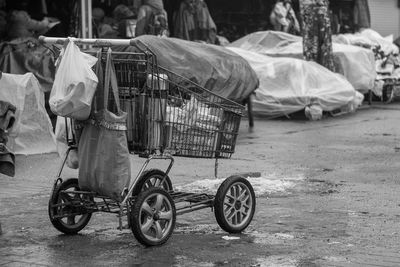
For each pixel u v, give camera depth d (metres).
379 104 26.66
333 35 29.03
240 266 6.60
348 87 22.14
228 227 7.77
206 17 25.14
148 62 7.19
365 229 8.01
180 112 7.55
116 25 21.78
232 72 16.53
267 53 25.06
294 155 14.11
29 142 13.75
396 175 11.77
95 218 8.68
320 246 7.29
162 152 7.45
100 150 7.08
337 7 32.19
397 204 9.41
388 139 16.69
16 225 8.38
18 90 13.48
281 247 7.27
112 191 7.13
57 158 13.35
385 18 36.94
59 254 7.10
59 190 7.59
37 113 13.80
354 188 10.60
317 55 23.62
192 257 6.92
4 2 20.11
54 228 8.21
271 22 28.36
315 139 16.70
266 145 15.62
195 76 15.61
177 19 25.00
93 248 7.31
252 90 17.42
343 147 15.27
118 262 6.79
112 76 7.09
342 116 22.17
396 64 28.44
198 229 8.11
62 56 7.13
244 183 7.98
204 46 16.86
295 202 9.58
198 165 12.75
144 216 7.20
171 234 7.48
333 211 8.98
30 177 11.63
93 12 21.62
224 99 8.01
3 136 7.54
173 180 11.23
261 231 7.97
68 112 6.84
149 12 21.69
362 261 6.73
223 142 8.04
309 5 23.48
